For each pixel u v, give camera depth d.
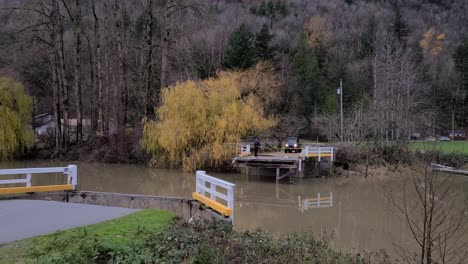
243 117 27.97
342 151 30.47
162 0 35.78
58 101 35.81
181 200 11.83
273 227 14.23
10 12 34.31
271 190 22.78
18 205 11.62
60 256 6.24
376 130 36.31
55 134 35.81
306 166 26.95
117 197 12.85
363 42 80.19
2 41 38.56
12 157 32.84
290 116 49.44
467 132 66.12
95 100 39.41
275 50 60.16
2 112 31.12
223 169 28.44
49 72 43.94
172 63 39.19
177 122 28.23
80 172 27.89
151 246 7.31
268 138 41.12
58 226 8.88
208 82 29.98
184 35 37.94
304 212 17.34
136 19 37.62
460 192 20.62
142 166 30.77
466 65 70.19
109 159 32.34
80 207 11.40
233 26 66.75
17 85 32.47
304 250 7.97
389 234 13.05
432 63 73.50
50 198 13.15
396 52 52.34
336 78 67.38
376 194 21.69
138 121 35.19
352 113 41.75
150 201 12.31
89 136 37.22
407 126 35.81
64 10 39.09
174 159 28.88
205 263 6.45
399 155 30.41
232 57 49.88
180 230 8.42
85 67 44.84
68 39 44.97
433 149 19.59
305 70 60.75
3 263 6.25
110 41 37.53
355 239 12.64
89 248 6.45
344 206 18.67
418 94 49.50
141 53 38.66
